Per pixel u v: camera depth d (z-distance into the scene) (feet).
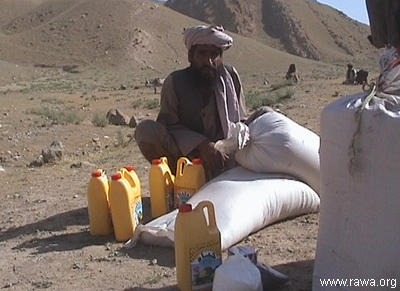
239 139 10.41
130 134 24.63
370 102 6.76
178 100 11.27
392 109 6.68
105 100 51.31
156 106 40.47
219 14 237.66
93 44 163.94
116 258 9.18
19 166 18.71
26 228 11.25
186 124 11.39
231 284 6.98
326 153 7.07
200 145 10.85
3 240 10.67
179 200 10.50
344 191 6.91
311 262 8.63
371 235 6.75
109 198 10.03
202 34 10.83
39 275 8.80
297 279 8.05
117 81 99.71
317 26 234.58
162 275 8.47
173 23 181.98
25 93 67.62
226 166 10.96
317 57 217.97
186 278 7.63
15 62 153.38
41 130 26.37
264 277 7.56
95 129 26.53
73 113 33.55
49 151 18.78
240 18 233.55
